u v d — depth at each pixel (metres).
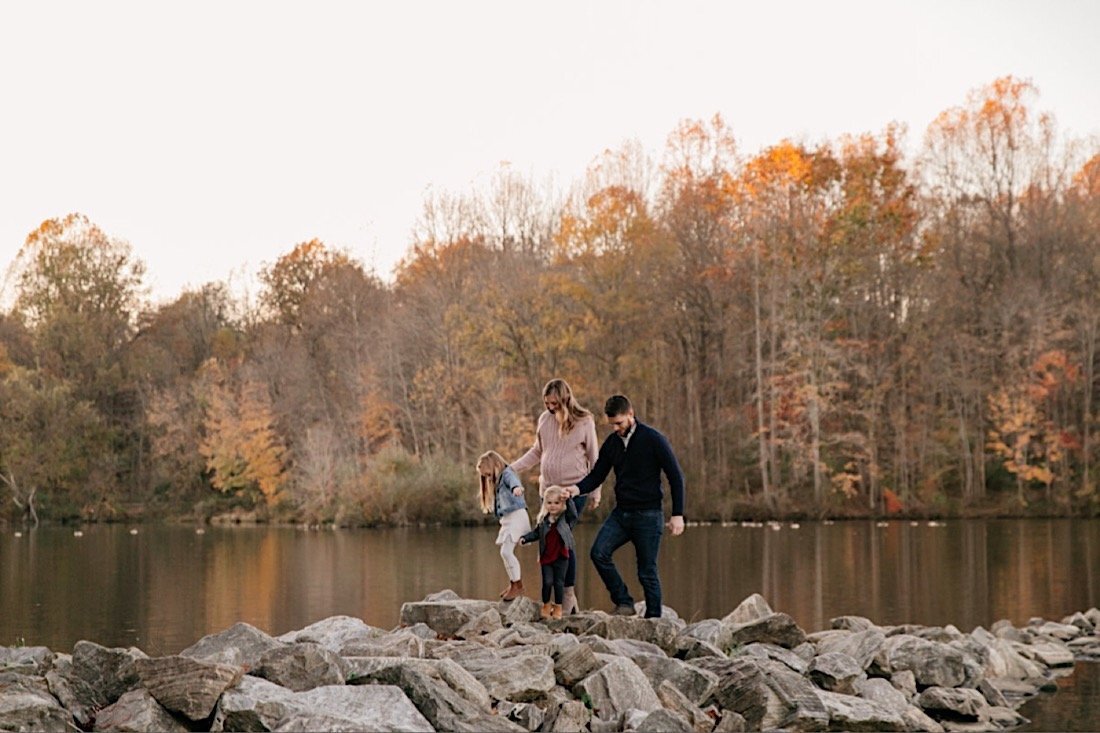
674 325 60.69
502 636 11.55
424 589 27.86
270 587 28.77
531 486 53.81
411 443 64.75
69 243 75.31
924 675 13.23
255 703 9.34
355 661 10.23
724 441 60.09
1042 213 64.75
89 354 71.31
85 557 39.22
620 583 12.51
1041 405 59.25
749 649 12.45
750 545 40.62
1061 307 60.25
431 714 9.67
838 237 61.31
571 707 10.13
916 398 61.00
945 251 64.69
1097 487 56.56
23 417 64.69
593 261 59.06
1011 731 12.06
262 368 70.44
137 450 70.31
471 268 64.62
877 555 36.16
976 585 27.53
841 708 11.25
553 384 12.33
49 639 20.14
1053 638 18.12
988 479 60.38
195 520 64.12
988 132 67.50
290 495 61.91
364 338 68.06
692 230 63.47
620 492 12.35
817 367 59.97
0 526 61.09
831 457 58.84
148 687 9.56
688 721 10.30
